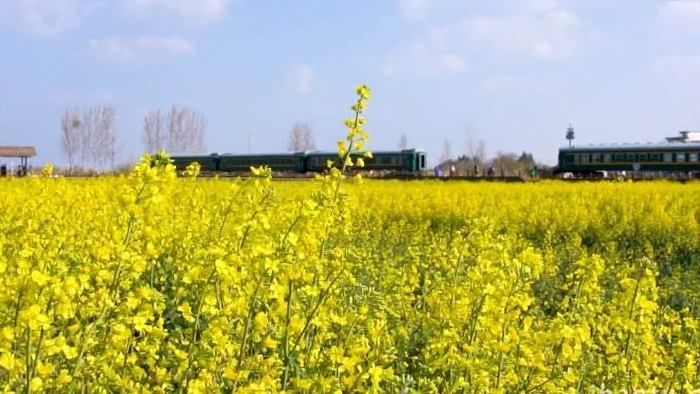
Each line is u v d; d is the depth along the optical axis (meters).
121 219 7.04
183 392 4.96
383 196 24.39
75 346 4.72
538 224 19.84
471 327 5.71
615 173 56.25
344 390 4.66
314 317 5.15
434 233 19.36
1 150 43.78
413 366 6.49
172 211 10.06
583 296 7.30
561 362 5.54
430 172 62.91
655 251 17.17
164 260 8.44
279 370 4.95
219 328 4.71
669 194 25.55
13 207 12.05
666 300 11.57
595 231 19.34
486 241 7.17
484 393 5.29
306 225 5.52
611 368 6.45
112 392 4.94
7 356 3.88
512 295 5.55
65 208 11.47
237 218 6.32
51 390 4.55
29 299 4.13
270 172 6.24
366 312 5.79
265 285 5.10
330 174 6.23
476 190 29.16
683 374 6.45
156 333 4.99
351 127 6.27
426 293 7.54
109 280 5.04
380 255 12.08
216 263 4.66
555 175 59.94
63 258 6.80
